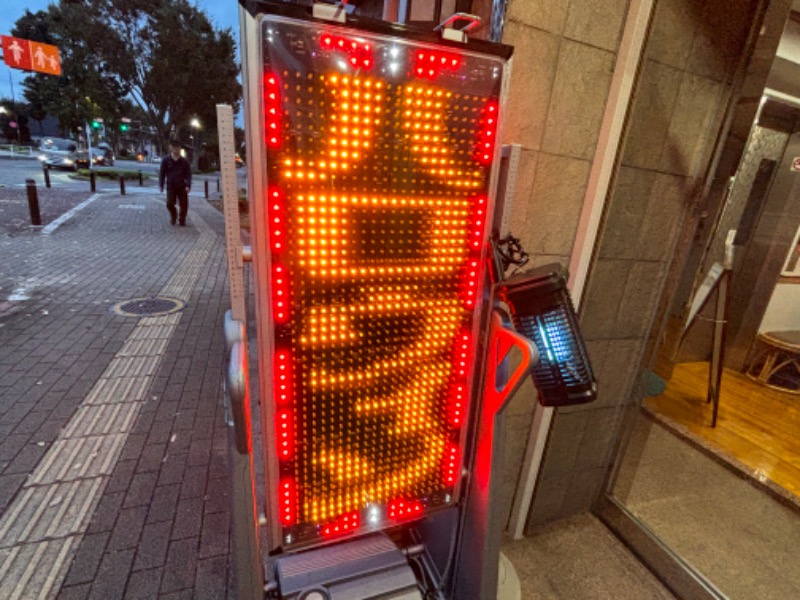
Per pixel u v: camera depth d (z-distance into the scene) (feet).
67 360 12.66
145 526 7.16
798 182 13.71
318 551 5.23
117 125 105.29
